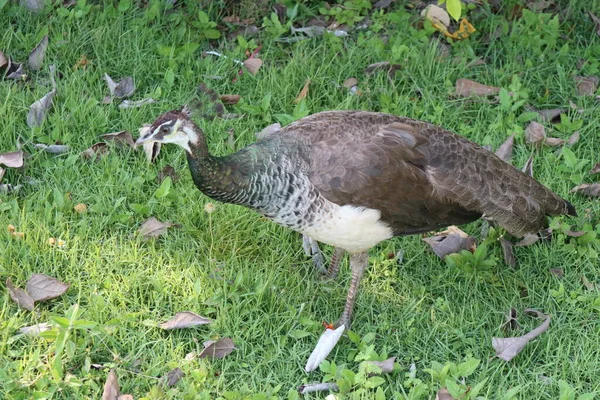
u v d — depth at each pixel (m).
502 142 11.46
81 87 11.64
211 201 10.51
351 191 8.79
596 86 12.29
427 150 9.15
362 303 9.82
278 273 9.92
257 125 11.53
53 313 9.27
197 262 9.88
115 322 9.02
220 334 9.26
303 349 9.27
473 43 12.86
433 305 9.79
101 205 10.27
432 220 9.27
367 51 12.51
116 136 11.06
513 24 12.91
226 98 11.70
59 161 10.76
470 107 12.00
